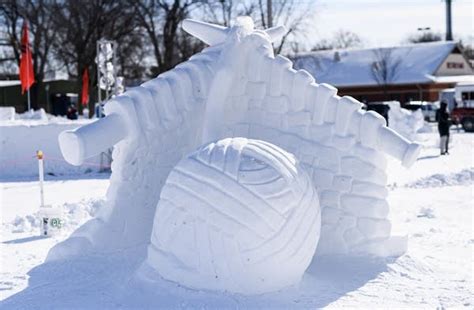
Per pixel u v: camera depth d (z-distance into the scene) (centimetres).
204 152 670
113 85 2562
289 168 671
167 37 4559
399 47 7044
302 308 649
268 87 840
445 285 741
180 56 4597
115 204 828
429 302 678
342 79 6819
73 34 4631
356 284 738
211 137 810
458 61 6900
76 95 5525
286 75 830
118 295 699
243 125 847
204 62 866
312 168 820
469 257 897
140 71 4859
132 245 832
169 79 843
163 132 830
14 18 4991
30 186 2069
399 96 6662
